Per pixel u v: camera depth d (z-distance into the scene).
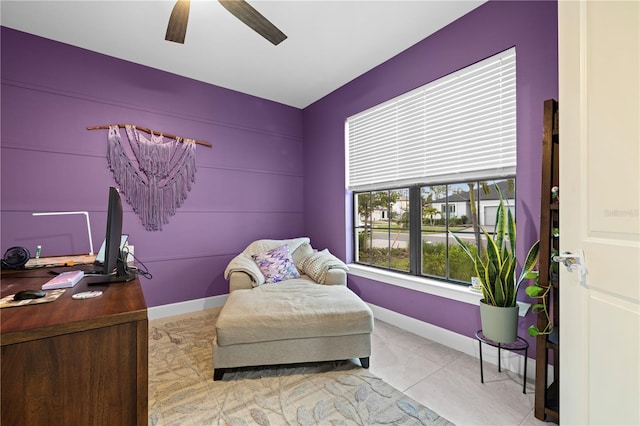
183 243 2.95
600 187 0.91
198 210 3.04
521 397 1.56
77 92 2.43
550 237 1.42
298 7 1.96
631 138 0.80
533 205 1.73
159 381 1.71
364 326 1.83
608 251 0.88
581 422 0.99
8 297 1.11
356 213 3.18
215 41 2.35
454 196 2.26
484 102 1.97
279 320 1.75
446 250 2.31
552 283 1.44
